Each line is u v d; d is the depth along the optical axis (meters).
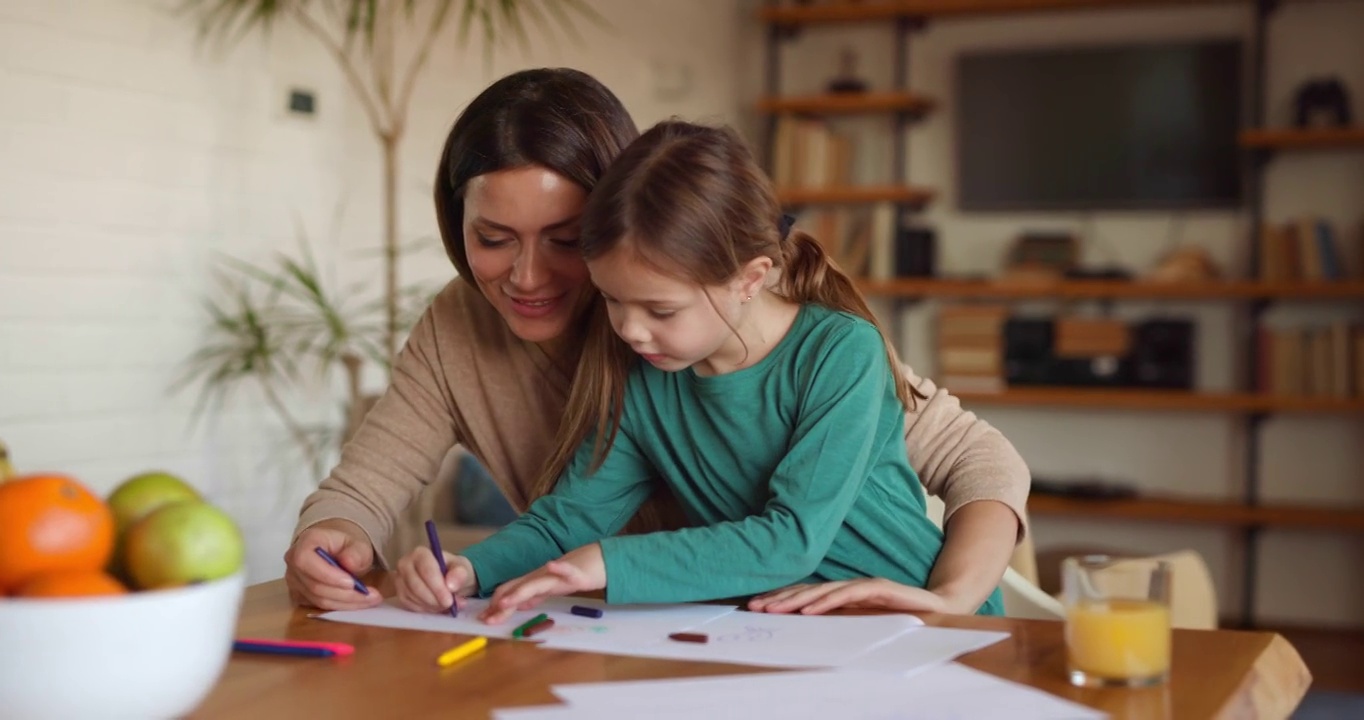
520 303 1.36
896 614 1.13
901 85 5.16
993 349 4.89
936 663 0.96
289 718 0.84
